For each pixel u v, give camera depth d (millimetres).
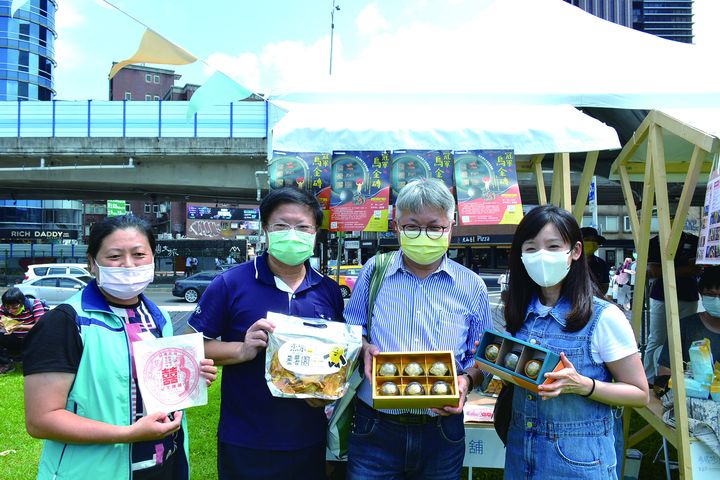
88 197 18828
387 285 1900
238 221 34812
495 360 1720
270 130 3012
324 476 1907
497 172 2834
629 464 2789
